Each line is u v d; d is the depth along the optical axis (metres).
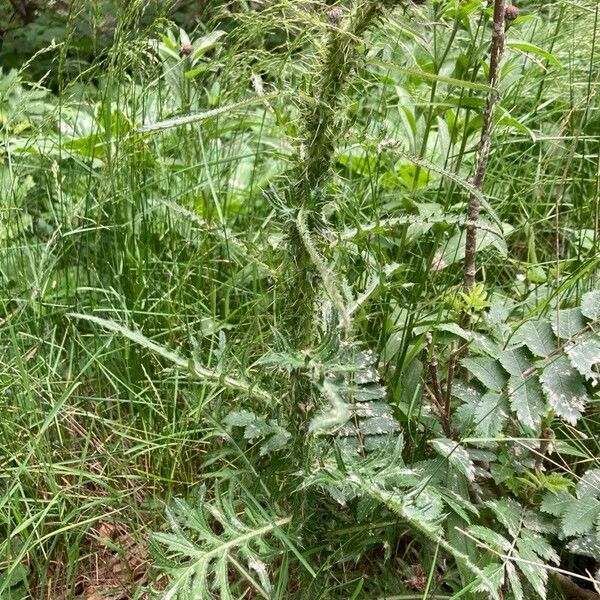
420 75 1.10
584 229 1.99
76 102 2.08
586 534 1.36
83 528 1.52
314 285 1.22
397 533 1.49
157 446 1.60
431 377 1.59
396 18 1.08
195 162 2.25
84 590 1.53
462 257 1.87
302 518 1.33
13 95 2.61
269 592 1.21
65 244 2.04
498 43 1.42
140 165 2.09
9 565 1.44
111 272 1.99
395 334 1.70
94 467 1.70
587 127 2.49
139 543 1.54
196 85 2.13
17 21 3.56
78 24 3.09
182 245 2.10
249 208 2.22
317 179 1.17
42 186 2.32
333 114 1.12
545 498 1.35
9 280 2.01
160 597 1.15
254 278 1.95
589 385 1.60
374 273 1.59
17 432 1.68
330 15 1.10
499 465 1.42
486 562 1.31
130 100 1.99
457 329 1.48
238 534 1.24
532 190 2.25
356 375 1.50
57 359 1.73
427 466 1.43
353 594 1.29
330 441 1.43
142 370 1.83
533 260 1.92
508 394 1.40
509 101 2.35
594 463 1.55
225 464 1.66
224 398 1.67
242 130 2.48
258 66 1.51
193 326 1.91
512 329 1.54
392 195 2.15
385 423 1.48
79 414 1.69
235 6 1.89
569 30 2.56
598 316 1.43
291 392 1.27
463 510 1.36
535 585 1.20
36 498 1.59
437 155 2.22
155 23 1.88
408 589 1.48
